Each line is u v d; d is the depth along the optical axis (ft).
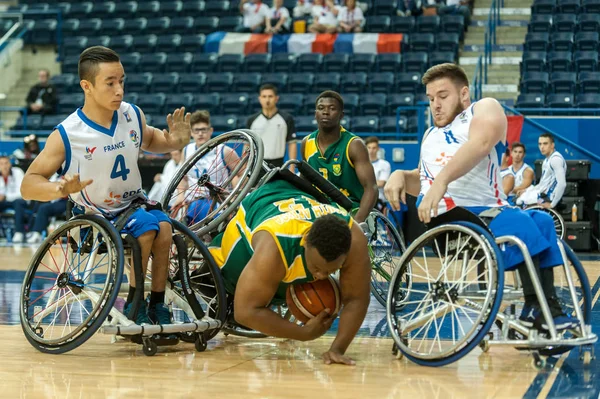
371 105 47.55
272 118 28.37
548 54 50.26
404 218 35.76
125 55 55.52
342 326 13.23
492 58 52.42
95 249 14.57
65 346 13.89
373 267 20.01
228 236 14.11
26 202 42.98
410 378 12.14
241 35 56.24
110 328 13.30
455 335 16.30
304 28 56.49
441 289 13.21
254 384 11.68
